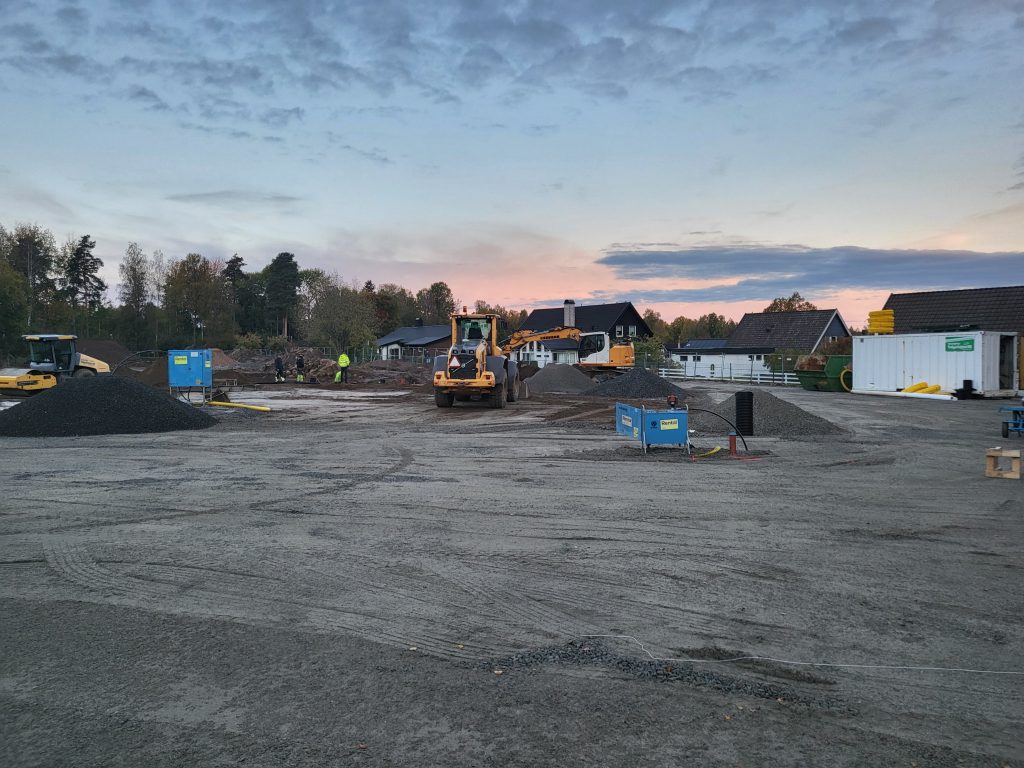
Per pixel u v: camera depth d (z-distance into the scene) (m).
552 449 13.43
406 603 5.10
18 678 3.89
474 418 19.83
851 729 3.38
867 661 4.16
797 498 8.90
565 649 4.30
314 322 68.31
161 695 3.70
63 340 25.77
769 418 16.53
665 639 4.47
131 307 79.69
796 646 4.37
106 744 3.22
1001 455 10.40
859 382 32.59
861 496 9.04
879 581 5.64
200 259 91.69
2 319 54.38
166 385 31.83
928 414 21.98
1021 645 4.40
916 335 30.44
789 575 5.79
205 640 4.42
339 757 3.12
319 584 5.52
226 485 9.71
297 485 9.72
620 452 13.02
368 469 11.12
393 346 77.62
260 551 6.42
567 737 3.29
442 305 117.12
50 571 5.84
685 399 27.72
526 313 90.81
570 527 7.37
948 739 3.30
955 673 4.00
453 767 3.04
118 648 4.29
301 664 4.07
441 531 7.18
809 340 56.41
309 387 33.97
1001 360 30.34
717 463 11.84
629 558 6.25
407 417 20.11
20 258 77.19
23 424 15.72
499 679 3.89
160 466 11.39
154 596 5.24
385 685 3.81
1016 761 3.12
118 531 7.15
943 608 5.04
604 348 40.03
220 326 88.00
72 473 10.70
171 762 3.07
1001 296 41.53
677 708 3.58
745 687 3.82
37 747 3.20
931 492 9.33
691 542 6.79
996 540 6.89
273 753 3.15
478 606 5.04
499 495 9.04
